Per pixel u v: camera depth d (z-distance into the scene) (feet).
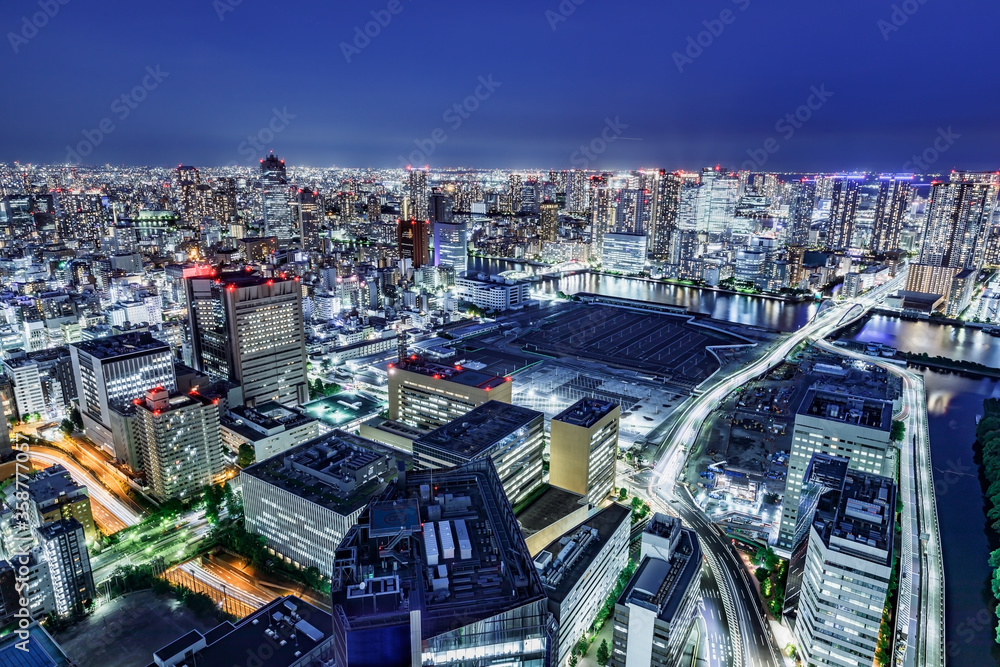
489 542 442.09
